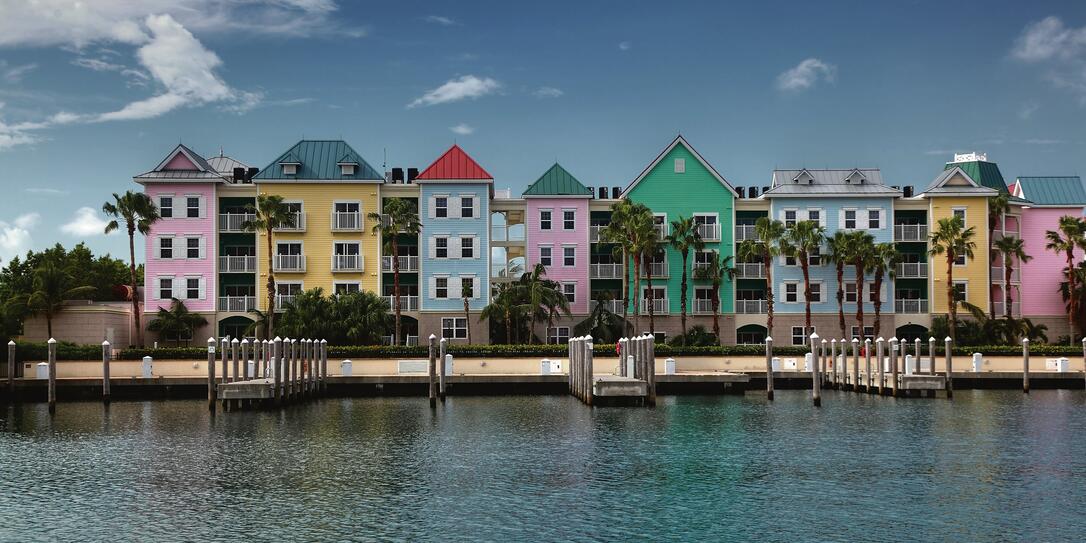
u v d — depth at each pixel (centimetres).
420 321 7975
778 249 7881
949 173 8369
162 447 3950
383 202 8050
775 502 3000
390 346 6625
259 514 2850
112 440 4141
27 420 4800
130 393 5800
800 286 8244
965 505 2962
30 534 2658
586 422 4641
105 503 2984
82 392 5784
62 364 5978
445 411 5100
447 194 8044
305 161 8062
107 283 10412
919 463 3594
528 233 8206
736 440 4097
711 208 8262
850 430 4381
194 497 3061
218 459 3678
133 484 3247
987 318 7825
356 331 6862
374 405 5400
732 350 6631
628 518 2817
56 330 7206
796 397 5775
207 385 5825
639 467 3519
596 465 3553
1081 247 8188
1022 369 6731
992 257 8425
